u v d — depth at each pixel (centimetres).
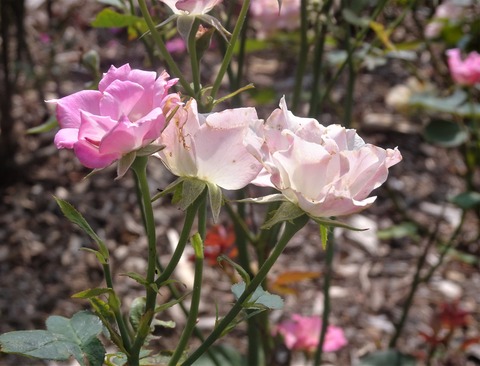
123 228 310
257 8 246
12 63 355
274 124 86
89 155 79
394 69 405
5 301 271
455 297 284
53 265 290
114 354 93
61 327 87
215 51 401
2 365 233
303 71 163
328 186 81
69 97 83
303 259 302
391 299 284
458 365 249
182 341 91
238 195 170
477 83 250
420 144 368
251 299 92
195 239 86
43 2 418
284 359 243
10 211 312
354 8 174
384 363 215
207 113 95
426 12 273
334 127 88
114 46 405
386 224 321
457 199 221
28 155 338
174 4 98
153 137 79
